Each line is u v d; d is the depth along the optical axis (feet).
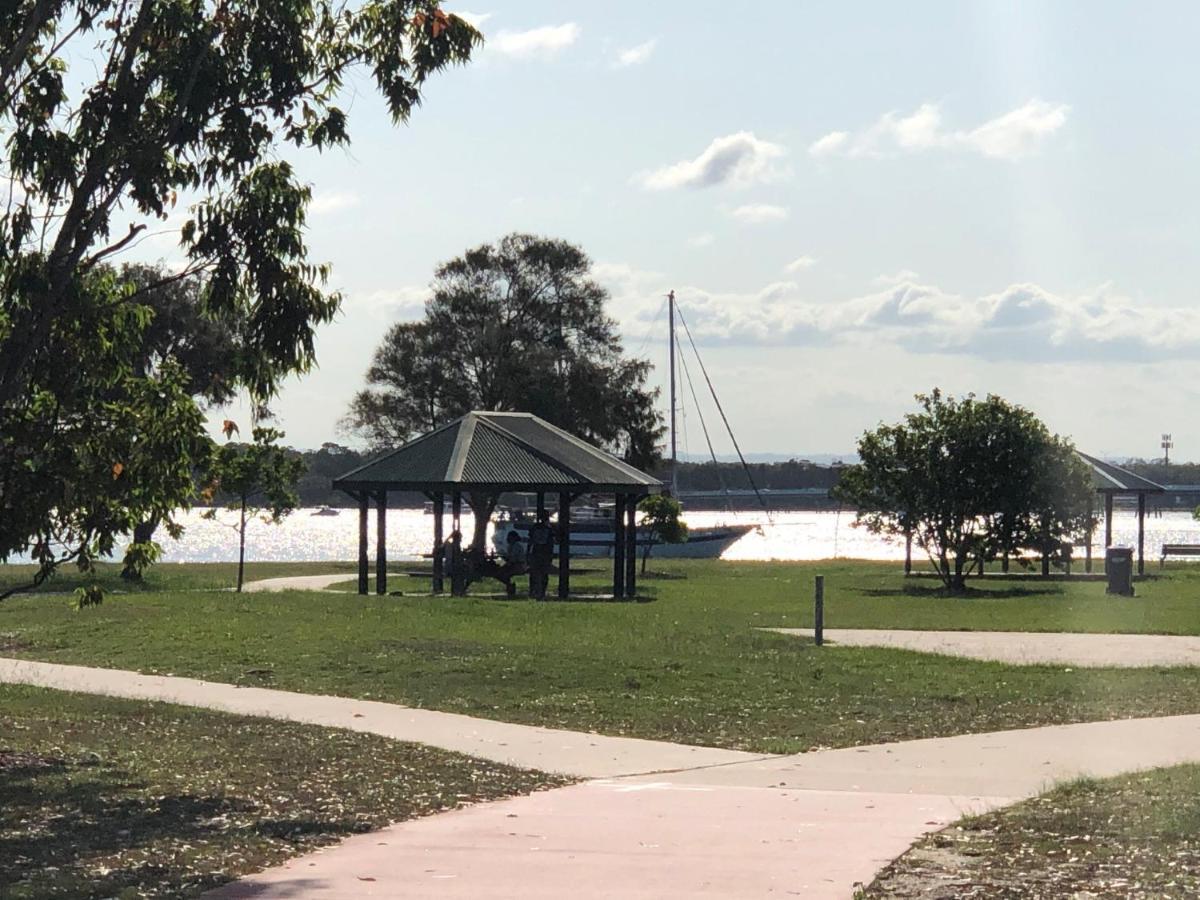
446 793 36.88
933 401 130.41
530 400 213.66
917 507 128.88
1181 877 26.07
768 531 506.89
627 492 118.32
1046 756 43.11
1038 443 129.18
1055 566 156.66
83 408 41.01
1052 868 27.12
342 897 25.64
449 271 226.79
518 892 25.98
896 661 66.54
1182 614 98.53
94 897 25.29
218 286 41.60
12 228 39.22
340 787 37.11
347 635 73.46
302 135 42.63
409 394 220.64
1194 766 38.99
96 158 39.91
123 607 87.15
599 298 228.84
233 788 36.70
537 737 46.50
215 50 40.78
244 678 59.82
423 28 43.21
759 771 41.09
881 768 41.45
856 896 25.45
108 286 42.50
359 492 116.67
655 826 32.60
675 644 71.82
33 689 56.08
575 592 123.44
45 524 39.78
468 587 125.90
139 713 50.03
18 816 32.96
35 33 40.29
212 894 25.85
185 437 41.11
